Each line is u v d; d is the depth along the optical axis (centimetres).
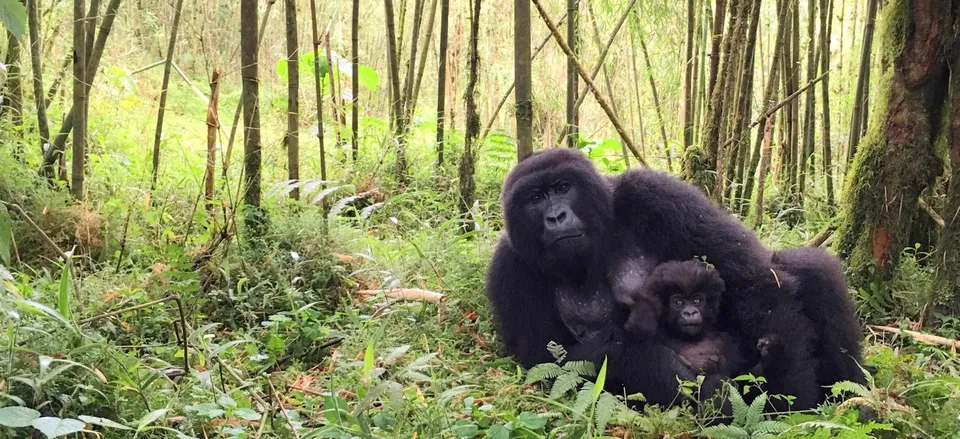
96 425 375
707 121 722
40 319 421
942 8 582
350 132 995
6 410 319
